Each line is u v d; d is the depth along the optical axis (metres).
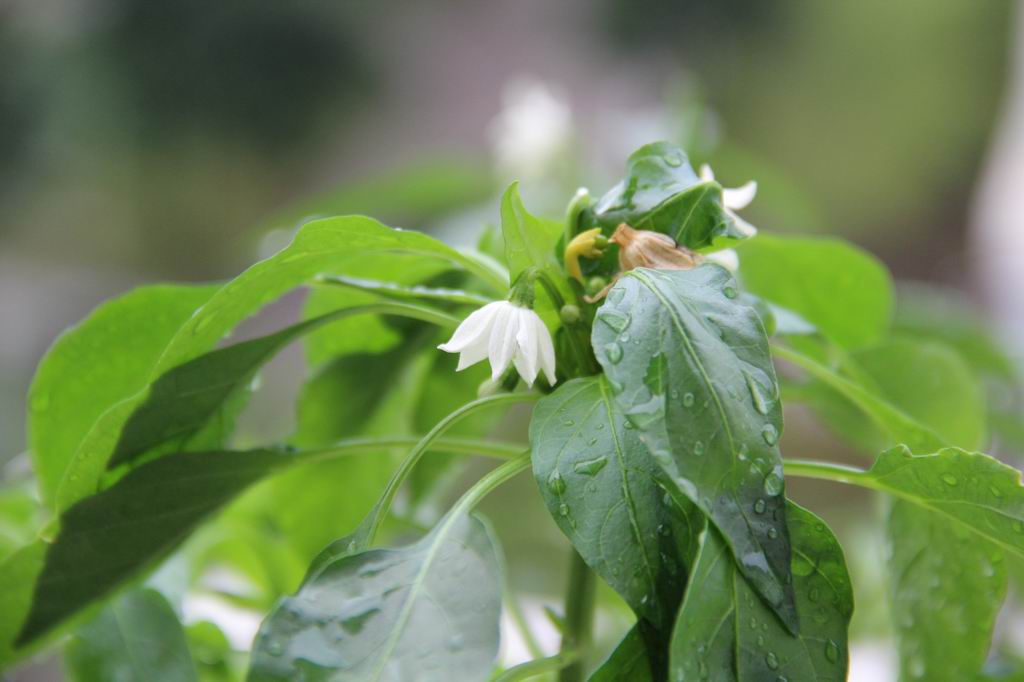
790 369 0.65
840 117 1.53
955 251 1.62
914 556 0.39
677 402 0.33
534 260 0.36
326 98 1.61
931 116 1.54
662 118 0.74
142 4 1.48
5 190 1.50
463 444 0.40
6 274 1.51
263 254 0.64
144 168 1.55
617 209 0.37
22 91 1.47
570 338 0.36
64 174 1.52
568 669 0.38
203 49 1.52
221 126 1.56
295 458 0.39
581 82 1.62
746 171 0.76
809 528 0.34
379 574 0.33
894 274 1.62
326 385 0.44
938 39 1.50
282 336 0.39
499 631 0.33
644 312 0.34
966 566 0.38
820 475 0.36
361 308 0.39
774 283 0.46
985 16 1.50
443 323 0.39
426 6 1.67
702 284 0.34
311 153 1.63
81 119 1.49
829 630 0.33
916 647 0.39
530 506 0.84
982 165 1.58
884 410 0.38
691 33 1.51
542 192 0.80
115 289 1.56
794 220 0.79
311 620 0.33
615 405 0.34
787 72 1.51
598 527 0.33
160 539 0.39
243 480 0.39
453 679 0.32
